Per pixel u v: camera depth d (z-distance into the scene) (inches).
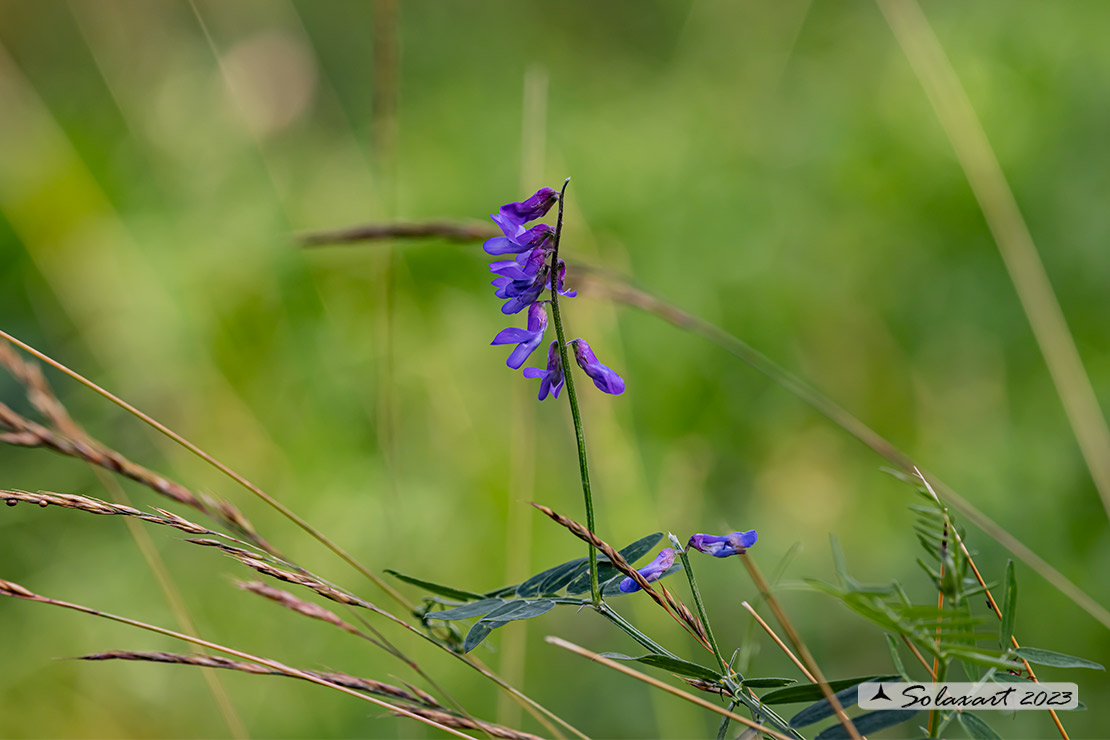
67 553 45.5
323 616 29.0
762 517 48.5
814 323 55.6
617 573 28.8
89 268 55.6
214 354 54.2
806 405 52.4
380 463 49.6
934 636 27.4
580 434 28.3
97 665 41.2
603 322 45.6
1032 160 55.5
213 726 39.8
